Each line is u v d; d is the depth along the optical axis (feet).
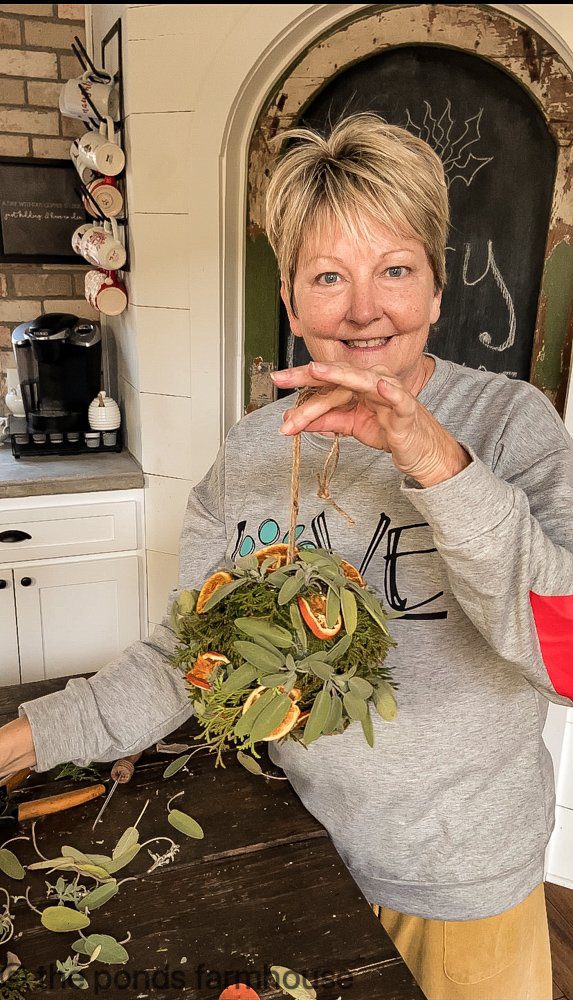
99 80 6.89
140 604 7.73
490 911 3.10
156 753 3.58
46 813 3.13
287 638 2.18
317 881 2.82
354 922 2.64
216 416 7.04
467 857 3.03
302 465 3.15
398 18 5.72
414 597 2.91
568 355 6.14
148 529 7.51
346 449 3.05
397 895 3.18
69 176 7.93
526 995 3.46
